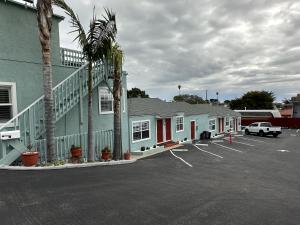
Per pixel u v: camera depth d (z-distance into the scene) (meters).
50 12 11.23
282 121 58.00
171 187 9.33
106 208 6.88
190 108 37.03
